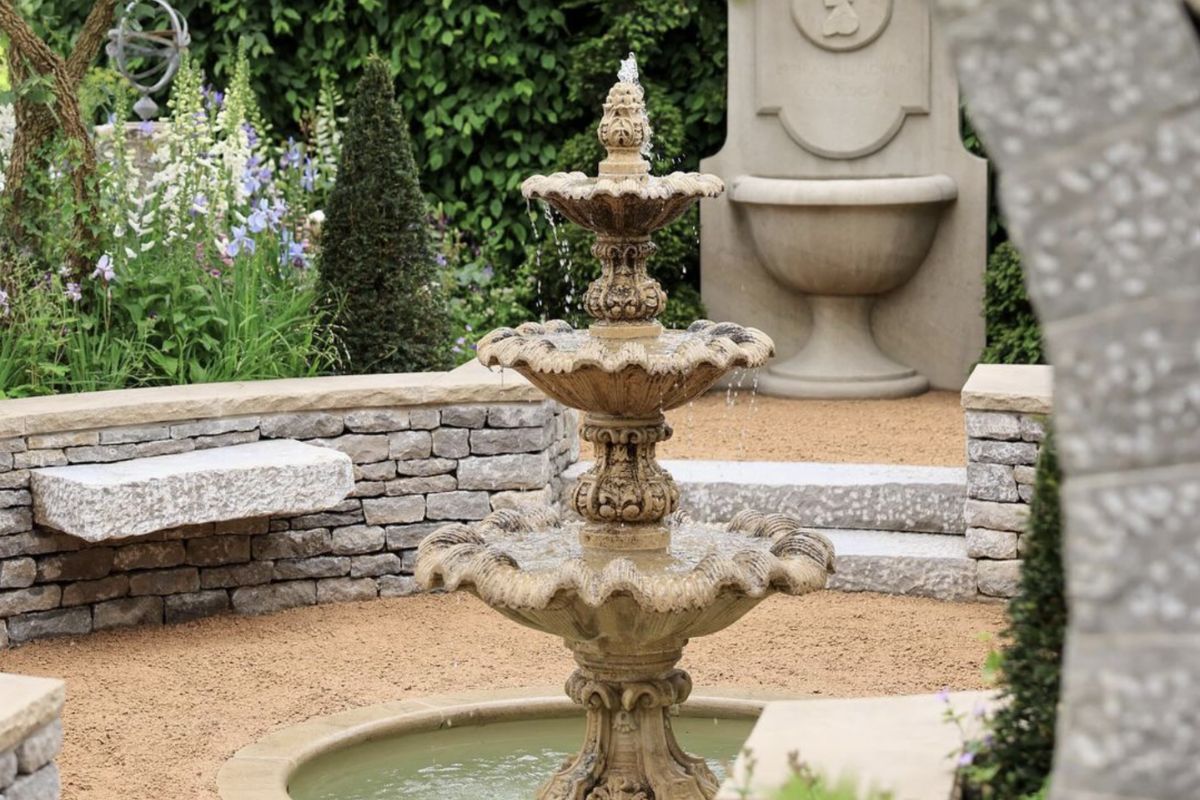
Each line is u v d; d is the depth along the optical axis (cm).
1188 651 212
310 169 949
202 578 722
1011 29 212
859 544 752
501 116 1078
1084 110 211
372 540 755
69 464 686
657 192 491
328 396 741
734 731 595
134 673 638
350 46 1102
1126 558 214
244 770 527
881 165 1033
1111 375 213
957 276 1030
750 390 1048
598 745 507
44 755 396
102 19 808
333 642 685
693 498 783
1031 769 298
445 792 538
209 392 732
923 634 678
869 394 1019
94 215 799
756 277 1062
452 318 929
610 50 1049
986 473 718
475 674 640
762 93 1041
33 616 683
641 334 512
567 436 824
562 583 470
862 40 1019
